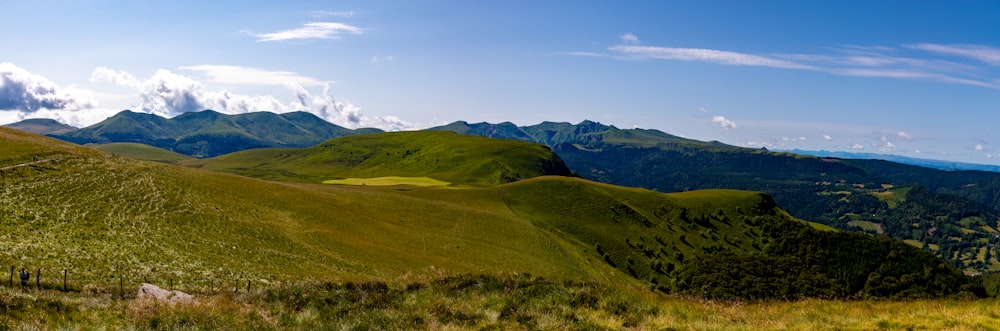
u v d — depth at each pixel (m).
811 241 124.25
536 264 87.06
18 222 46.12
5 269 33.06
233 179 94.25
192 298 25.98
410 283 25.72
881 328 16.05
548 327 16.58
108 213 55.31
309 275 50.16
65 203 55.41
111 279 35.97
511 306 18.81
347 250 67.31
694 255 121.56
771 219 144.38
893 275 103.81
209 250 50.34
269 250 56.44
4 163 67.00
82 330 17.00
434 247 83.38
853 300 22.22
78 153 81.44
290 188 98.44
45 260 36.88
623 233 126.50
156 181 74.44
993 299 19.56
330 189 113.50
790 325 16.91
